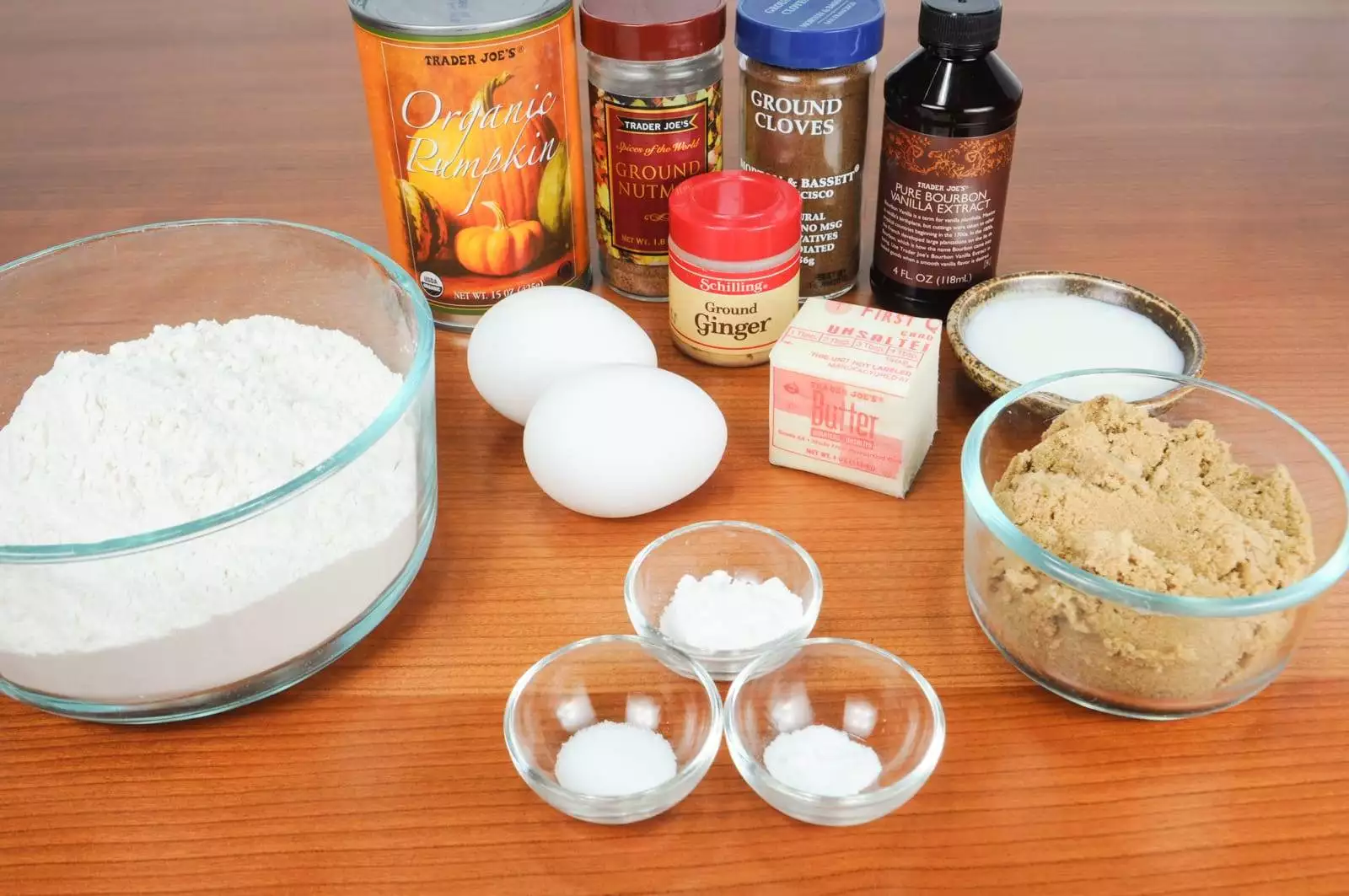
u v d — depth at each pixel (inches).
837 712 17.2
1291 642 16.5
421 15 20.7
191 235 20.3
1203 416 18.6
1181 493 17.4
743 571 18.8
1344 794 16.6
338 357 19.4
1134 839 16.3
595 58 21.7
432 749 17.2
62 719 17.6
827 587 18.8
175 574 16.3
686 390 19.4
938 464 20.4
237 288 20.6
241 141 27.0
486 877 16.1
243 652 16.9
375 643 18.3
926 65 21.0
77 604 16.2
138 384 18.3
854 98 21.5
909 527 19.5
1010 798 16.6
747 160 22.4
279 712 17.6
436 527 19.6
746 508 19.9
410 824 16.5
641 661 17.4
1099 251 23.6
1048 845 16.2
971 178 21.1
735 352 21.6
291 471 17.7
